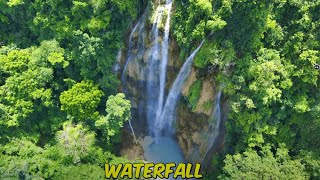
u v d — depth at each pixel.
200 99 36.16
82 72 36.12
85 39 34.59
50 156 34.53
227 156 33.03
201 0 30.12
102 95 36.12
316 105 33.25
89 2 33.84
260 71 31.67
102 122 34.75
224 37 32.38
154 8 34.88
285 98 33.66
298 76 32.97
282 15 33.16
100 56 35.53
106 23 34.03
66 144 34.22
